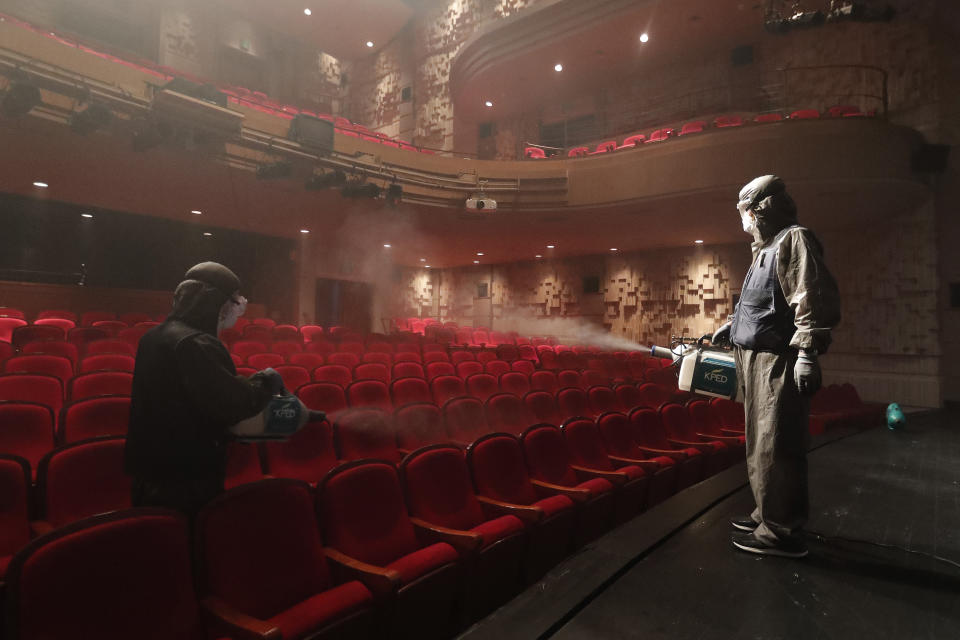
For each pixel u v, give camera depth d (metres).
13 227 7.69
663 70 8.84
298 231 8.83
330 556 1.42
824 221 7.02
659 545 1.48
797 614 1.11
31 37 4.21
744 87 8.10
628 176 6.63
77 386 2.81
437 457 1.89
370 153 6.45
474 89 9.56
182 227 9.22
